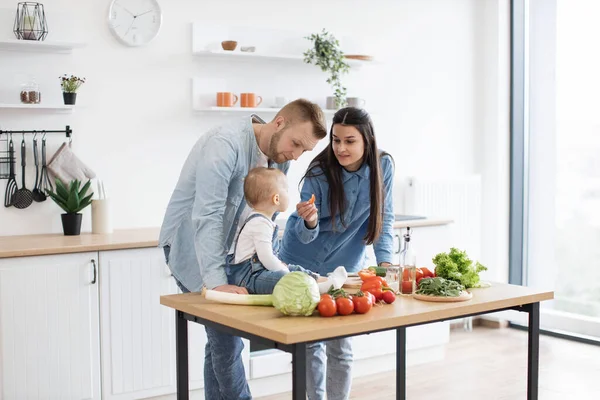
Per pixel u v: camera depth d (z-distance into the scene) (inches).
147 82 175.6
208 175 101.5
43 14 161.3
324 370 129.5
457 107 226.5
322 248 127.0
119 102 172.6
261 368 167.6
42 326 143.3
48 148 165.5
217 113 185.0
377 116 211.3
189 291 112.0
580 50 213.9
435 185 217.0
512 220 229.8
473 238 225.6
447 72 224.1
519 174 229.5
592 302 213.2
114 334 150.5
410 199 215.2
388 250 127.5
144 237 157.9
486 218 231.8
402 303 99.8
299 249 128.0
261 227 102.9
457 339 216.5
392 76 213.5
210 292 97.6
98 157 170.9
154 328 154.6
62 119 166.6
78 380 147.4
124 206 174.4
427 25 219.5
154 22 174.6
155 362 155.3
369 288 100.2
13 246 143.9
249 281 103.3
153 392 155.9
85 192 163.3
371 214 122.6
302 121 103.8
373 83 210.1
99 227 164.2
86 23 167.8
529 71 226.7
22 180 163.0
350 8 204.7
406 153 217.3
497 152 228.5
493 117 229.0
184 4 179.2
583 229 214.8
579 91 214.4
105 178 171.9
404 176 217.0
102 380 150.0
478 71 230.4
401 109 215.6
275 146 106.2
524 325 225.9
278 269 102.5
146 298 153.3
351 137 116.5
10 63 160.7
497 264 229.3
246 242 104.0
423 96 219.6
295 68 195.3
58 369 145.3
